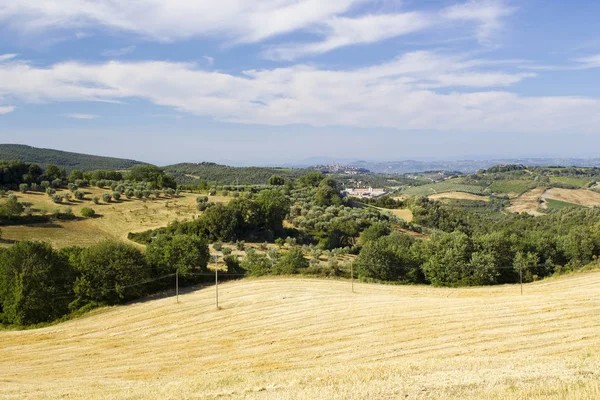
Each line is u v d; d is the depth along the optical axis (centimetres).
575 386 1388
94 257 5062
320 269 6003
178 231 7675
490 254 5750
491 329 3212
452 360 2305
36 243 4997
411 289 5269
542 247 6241
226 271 6012
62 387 2525
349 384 1747
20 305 4597
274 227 8519
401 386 1609
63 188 9850
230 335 3738
